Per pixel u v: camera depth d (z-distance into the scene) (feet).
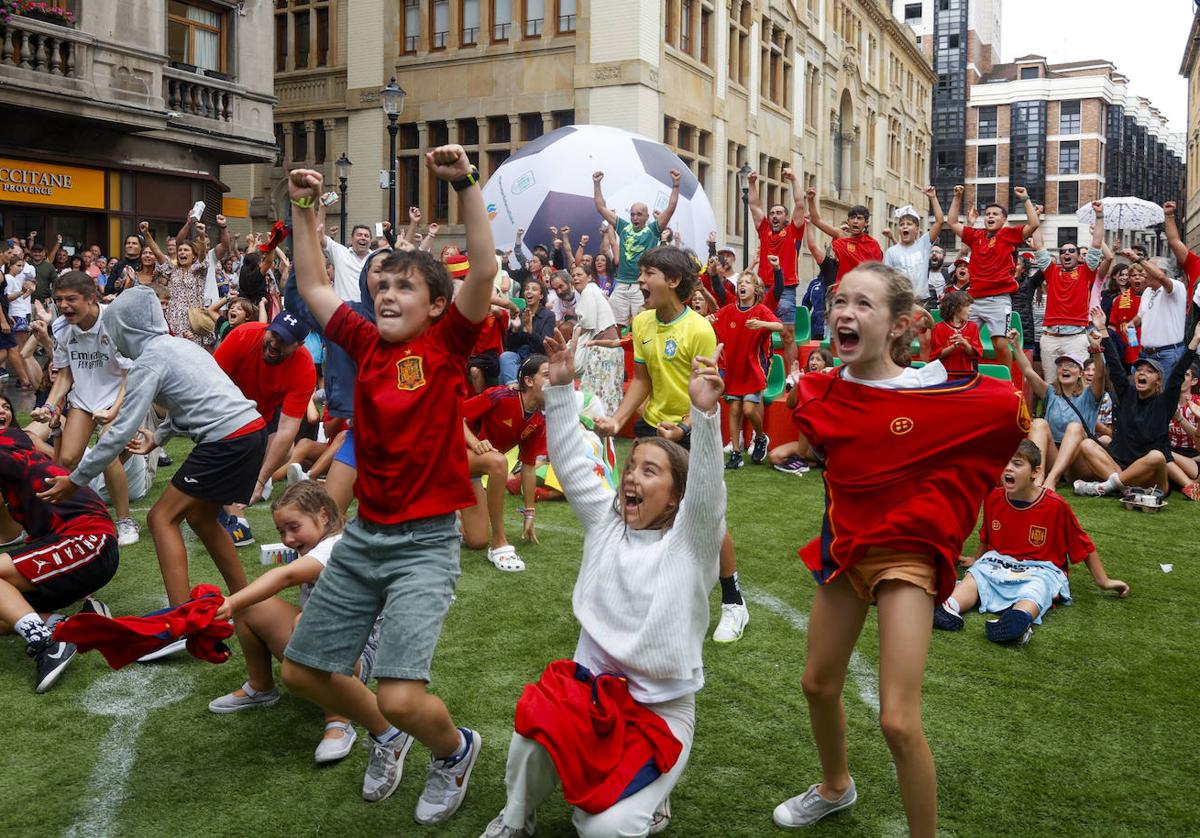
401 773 11.07
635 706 9.73
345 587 10.32
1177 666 14.93
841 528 9.37
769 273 40.09
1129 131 344.90
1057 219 311.47
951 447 8.93
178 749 11.95
